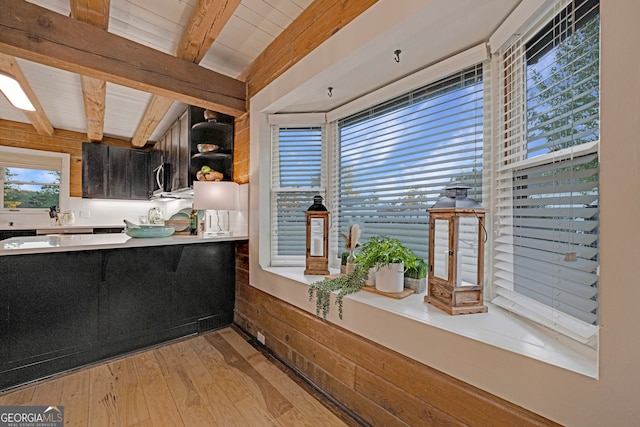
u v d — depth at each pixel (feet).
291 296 6.72
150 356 7.16
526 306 3.97
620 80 2.50
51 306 6.25
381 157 6.88
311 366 6.18
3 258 5.75
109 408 5.24
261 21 6.51
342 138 7.92
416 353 4.16
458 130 5.42
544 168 3.84
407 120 6.26
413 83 5.95
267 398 5.63
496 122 4.77
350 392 5.27
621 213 2.49
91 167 14.60
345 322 5.32
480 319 4.11
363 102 7.00
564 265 3.44
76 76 8.87
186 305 8.31
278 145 8.30
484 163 4.98
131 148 15.74
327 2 5.57
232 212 9.52
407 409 4.33
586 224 3.22
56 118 12.68
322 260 6.98
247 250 8.65
